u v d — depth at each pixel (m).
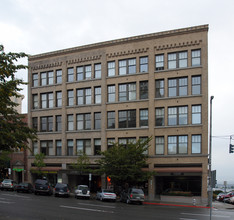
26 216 16.77
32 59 44.59
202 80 33.81
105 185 36.31
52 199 27.97
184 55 35.09
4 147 15.98
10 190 37.62
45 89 43.06
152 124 35.31
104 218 17.06
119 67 38.34
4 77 15.48
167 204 28.31
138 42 37.31
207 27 34.16
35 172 40.22
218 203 33.12
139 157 31.56
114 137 37.38
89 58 40.16
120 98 37.84
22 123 17.59
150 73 36.06
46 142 42.34
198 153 33.25
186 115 34.31
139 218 17.66
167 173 33.19
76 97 40.84
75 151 39.81
